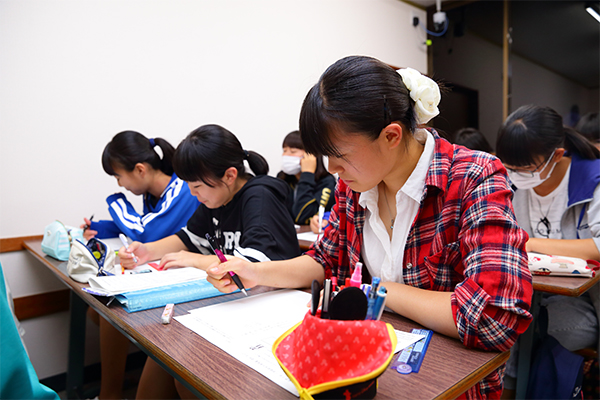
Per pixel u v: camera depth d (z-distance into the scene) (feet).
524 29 11.80
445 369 1.81
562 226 4.85
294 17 9.21
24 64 5.80
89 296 3.04
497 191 2.22
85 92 6.35
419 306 2.28
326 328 1.49
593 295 4.54
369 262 2.97
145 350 2.20
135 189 5.63
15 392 1.65
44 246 4.79
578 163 4.73
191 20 7.49
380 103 2.03
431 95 2.26
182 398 3.99
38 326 6.23
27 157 5.88
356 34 10.64
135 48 6.83
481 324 1.97
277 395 1.59
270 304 2.72
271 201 3.96
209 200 4.11
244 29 8.29
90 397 5.71
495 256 2.07
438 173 2.44
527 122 4.39
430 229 2.53
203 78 7.70
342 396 1.49
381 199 2.91
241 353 1.98
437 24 12.03
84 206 6.41
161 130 7.19
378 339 1.52
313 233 6.14
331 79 2.04
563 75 11.44
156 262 4.27
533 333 3.79
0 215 5.72
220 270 2.78
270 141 8.86
